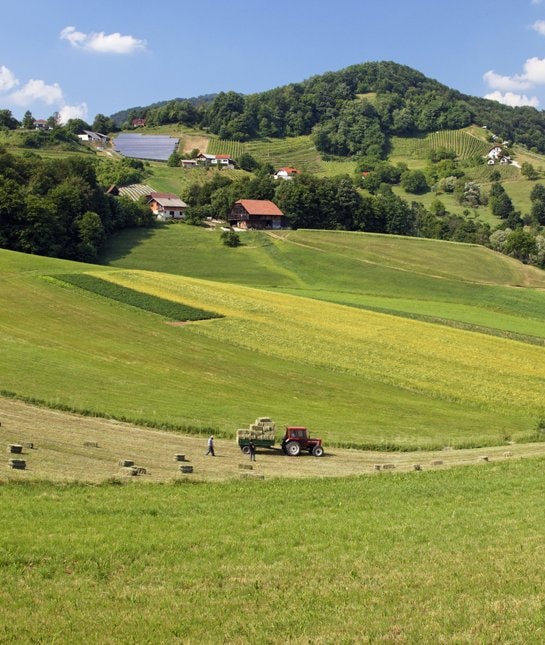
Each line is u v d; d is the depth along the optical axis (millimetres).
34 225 136625
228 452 45875
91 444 42250
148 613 18375
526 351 86750
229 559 23047
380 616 18406
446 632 17453
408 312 105000
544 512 30641
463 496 34062
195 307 94750
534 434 57750
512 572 22109
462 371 77188
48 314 85125
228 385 66500
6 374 58938
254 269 144500
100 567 21688
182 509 29375
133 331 82125
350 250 163625
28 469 34719
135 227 179375
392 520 28953
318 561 23078
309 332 87750
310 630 17531
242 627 17656
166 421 51156
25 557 21984
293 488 35094
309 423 56438
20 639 16688
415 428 58406
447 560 23375
